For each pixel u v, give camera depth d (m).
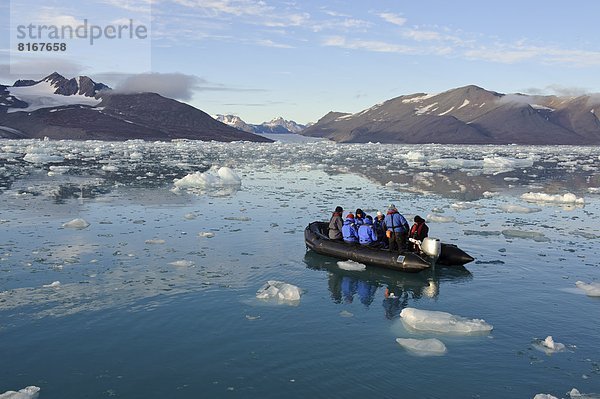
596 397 6.12
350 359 7.12
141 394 6.12
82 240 13.65
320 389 6.29
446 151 110.81
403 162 57.88
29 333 7.74
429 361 7.08
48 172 33.94
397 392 6.25
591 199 25.06
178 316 8.53
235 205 20.69
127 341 7.55
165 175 33.56
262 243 13.90
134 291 9.66
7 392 5.98
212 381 6.45
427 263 11.09
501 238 15.06
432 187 29.72
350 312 9.01
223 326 8.19
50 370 6.67
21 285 9.84
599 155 92.81
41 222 16.03
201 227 15.88
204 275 10.83
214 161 52.78
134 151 70.81
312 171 41.12
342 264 11.78
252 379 6.51
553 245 14.22
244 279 10.69
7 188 24.66
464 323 8.27
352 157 69.75
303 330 8.12
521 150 128.00
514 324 8.53
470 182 33.78
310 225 14.21
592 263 12.35
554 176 40.47
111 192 23.89
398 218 12.12
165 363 6.91
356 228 12.57
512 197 25.36
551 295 10.03
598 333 8.17
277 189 26.86
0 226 15.26
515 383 6.50
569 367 6.96
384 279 11.05
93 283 10.06
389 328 8.28
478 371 6.81
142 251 12.62
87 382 6.37
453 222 17.61
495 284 10.74
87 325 8.08
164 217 17.52
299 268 11.70
